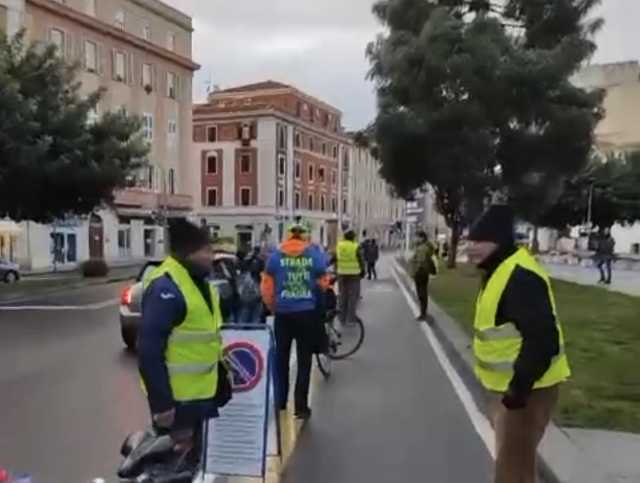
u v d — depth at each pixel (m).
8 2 42.66
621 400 8.12
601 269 32.03
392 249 112.75
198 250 4.39
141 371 4.18
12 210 27.55
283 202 83.69
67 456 6.60
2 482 5.00
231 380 5.27
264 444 5.62
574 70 26.58
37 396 9.11
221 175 82.38
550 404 4.41
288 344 7.94
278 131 82.12
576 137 26.41
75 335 14.95
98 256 52.09
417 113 25.97
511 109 25.41
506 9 27.61
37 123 24.58
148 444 4.60
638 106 80.50
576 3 26.83
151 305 4.23
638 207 72.81
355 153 109.94
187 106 64.00
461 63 24.50
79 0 50.03
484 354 4.41
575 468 5.62
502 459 4.46
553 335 4.15
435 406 8.52
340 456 6.55
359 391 9.38
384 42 27.55
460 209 35.00
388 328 16.03
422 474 6.08
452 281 28.53
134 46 55.75
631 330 14.20
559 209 74.94
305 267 7.87
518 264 4.29
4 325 16.73
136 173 35.84
